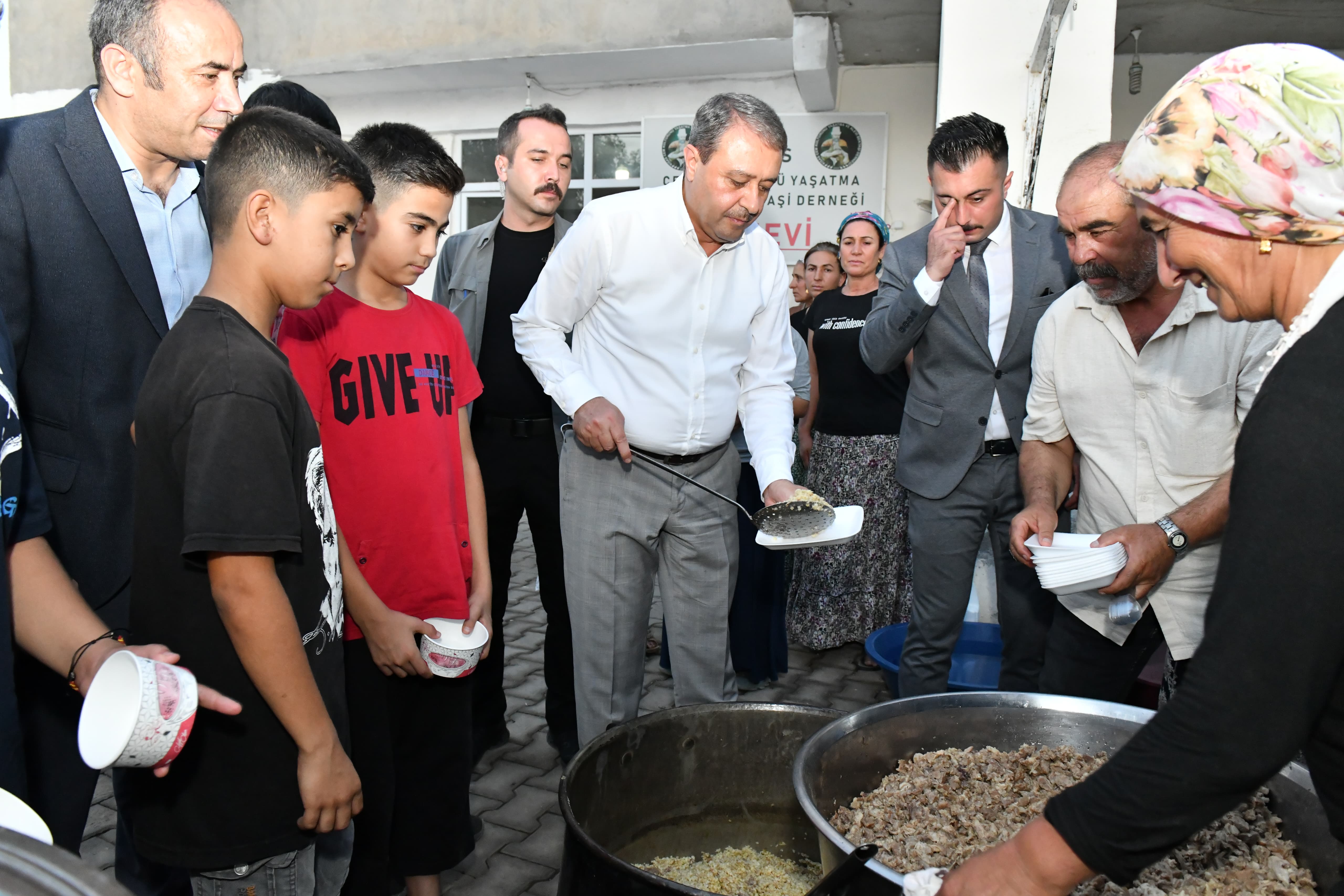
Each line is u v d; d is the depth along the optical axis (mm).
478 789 2938
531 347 2570
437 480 2059
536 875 2488
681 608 2578
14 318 1725
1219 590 941
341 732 1617
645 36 6625
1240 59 999
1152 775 955
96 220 1797
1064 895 1039
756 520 2301
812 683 3951
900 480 2971
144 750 1160
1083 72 3791
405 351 2066
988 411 2793
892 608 4227
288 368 1501
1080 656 2344
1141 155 1057
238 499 1342
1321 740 985
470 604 2189
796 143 7203
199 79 1788
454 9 7066
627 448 2342
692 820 2041
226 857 1458
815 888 1319
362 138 2070
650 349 2420
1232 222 1006
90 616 1409
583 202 7832
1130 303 2160
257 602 1369
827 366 4188
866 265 4117
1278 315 1059
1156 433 2139
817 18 6102
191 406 1373
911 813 1631
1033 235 2812
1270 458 902
